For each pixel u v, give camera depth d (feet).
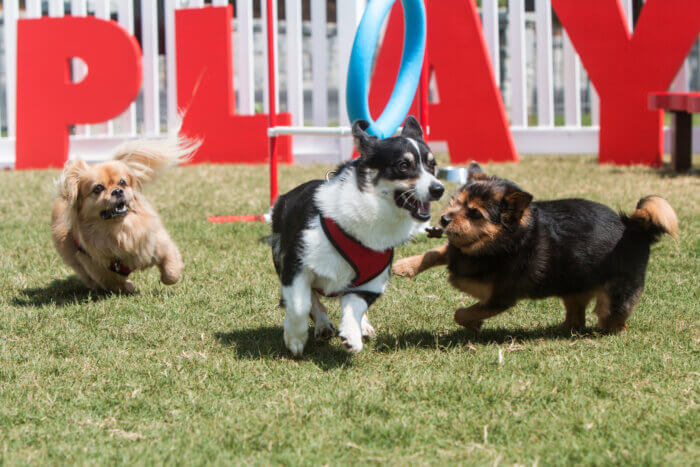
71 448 11.08
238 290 19.75
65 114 46.60
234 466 10.52
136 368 14.35
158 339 16.19
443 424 11.85
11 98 49.70
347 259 13.87
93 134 53.88
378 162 13.55
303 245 14.01
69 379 13.87
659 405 12.37
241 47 48.49
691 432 11.40
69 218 19.22
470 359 14.69
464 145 45.91
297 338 14.66
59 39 46.03
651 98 39.96
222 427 11.75
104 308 18.37
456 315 16.12
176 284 20.66
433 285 20.10
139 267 19.69
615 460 10.55
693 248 22.84
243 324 17.29
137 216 19.34
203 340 16.10
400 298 19.06
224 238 25.67
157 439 11.42
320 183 15.03
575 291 15.80
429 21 45.16
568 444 11.06
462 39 44.75
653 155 42.65
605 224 15.90
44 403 12.74
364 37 19.65
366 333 15.98
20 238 25.89
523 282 15.29
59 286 20.97
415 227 14.61
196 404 12.67
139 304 18.74
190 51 46.70
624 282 15.79
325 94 48.93
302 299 14.23
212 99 46.96
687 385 13.21
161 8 55.88
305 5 90.07
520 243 15.03
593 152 50.06
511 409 12.40
